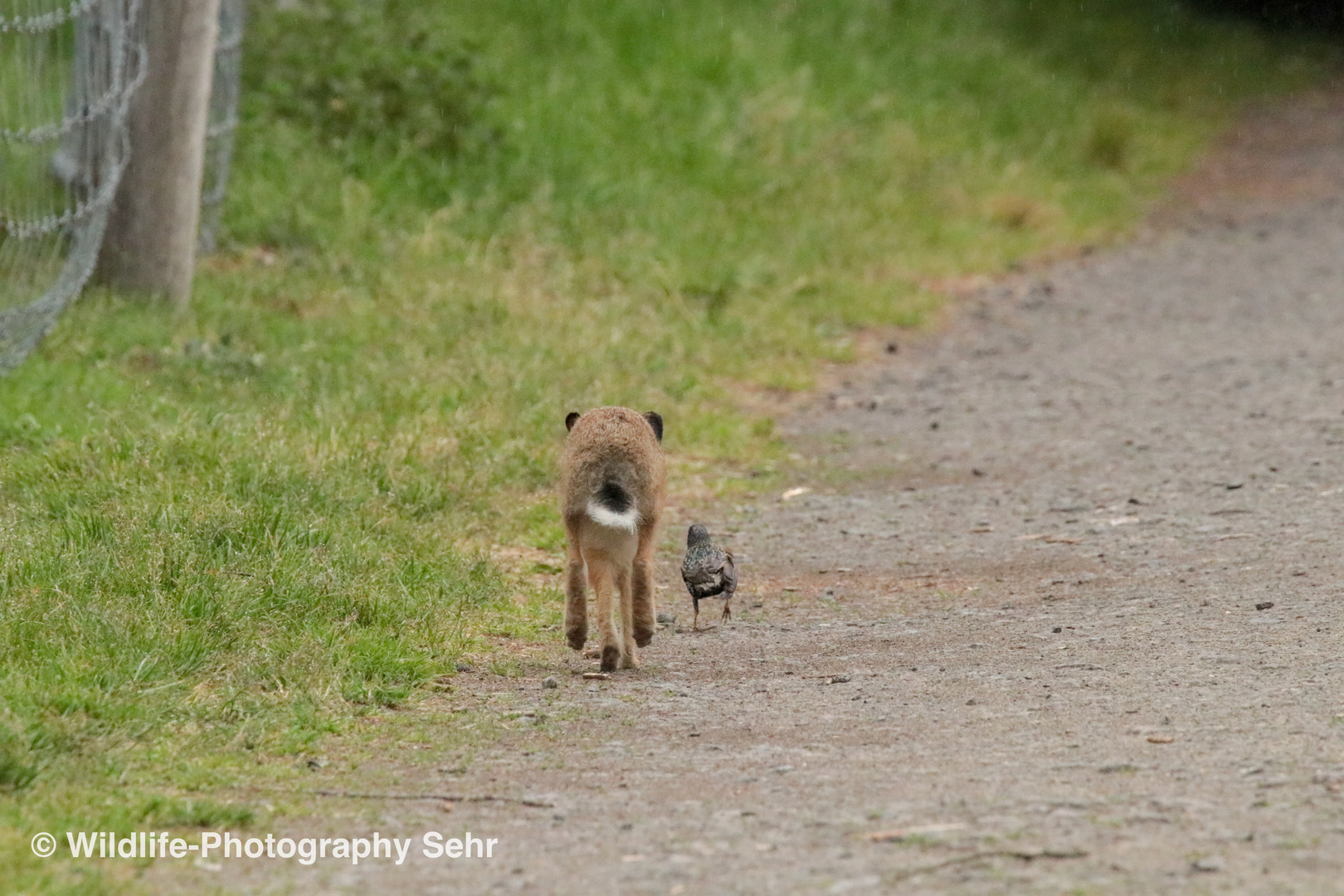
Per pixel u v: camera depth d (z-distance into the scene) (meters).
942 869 8.95
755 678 14.31
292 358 24.88
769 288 35.72
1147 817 9.62
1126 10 68.00
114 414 20.23
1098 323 36.09
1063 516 20.91
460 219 34.94
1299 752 10.79
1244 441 24.69
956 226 43.31
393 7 39.12
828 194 42.69
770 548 19.92
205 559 15.54
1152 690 12.84
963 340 34.47
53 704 12.09
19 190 25.38
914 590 17.73
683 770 11.41
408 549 17.38
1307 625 14.69
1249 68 66.19
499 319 28.95
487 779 11.38
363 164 35.84
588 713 13.14
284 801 10.89
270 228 32.09
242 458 18.69
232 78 31.80
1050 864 8.92
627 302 31.89
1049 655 14.45
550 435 22.98
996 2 63.81
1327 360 31.02
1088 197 48.62
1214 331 34.75
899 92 51.97
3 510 16.94
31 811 10.27
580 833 10.07
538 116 41.16
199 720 12.42
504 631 15.83
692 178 41.50
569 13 48.03
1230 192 51.69
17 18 22.34
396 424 22.09
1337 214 48.62
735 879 9.02
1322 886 8.45
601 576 14.49
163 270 26.28
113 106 23.89
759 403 28.52
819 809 10.23
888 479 23.73
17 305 23.42
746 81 47.72
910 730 12.15
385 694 13.38
